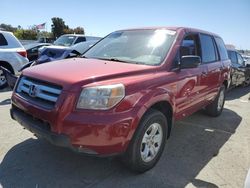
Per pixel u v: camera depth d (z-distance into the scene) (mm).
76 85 3221
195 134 5512
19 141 4562
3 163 3854
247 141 5289
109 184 3510
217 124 6246
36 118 3461
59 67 3803
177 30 4730
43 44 16172
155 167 3992
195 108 5273
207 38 5789
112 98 3207
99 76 3379
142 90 3520
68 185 3439
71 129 3137
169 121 4262
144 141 3691
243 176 3918
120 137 3262
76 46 10891
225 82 6793
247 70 12172
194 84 4840
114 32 5363
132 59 4336
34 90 3566
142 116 3486
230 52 10570
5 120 5512
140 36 4785
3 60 8680
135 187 3477
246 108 8125
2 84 8766
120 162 3822
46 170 3740
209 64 5590
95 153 3221
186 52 4758
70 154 4188
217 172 3988
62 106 3189
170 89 4027
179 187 3539
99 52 4852
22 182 3441
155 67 4016
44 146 4402
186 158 4371
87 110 3156
